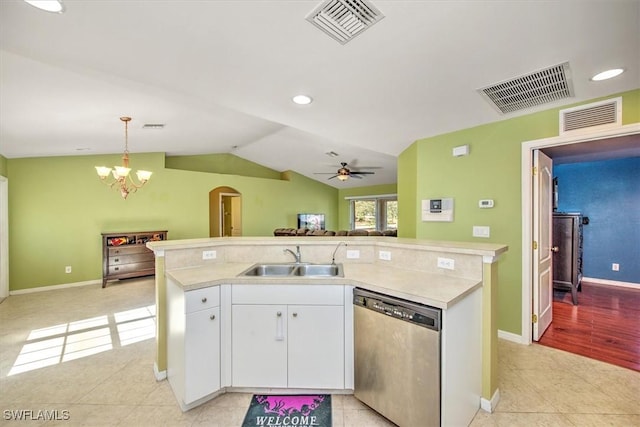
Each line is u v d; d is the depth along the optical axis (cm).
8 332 318
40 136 382
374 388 178
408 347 161
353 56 184
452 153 330
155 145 566
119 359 258
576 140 252
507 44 169
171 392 208
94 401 199
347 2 137
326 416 182
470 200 315
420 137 360
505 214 291
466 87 226
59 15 148
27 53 185
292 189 902
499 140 295
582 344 280
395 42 169
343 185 984
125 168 421
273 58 188
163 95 299
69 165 523
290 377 199
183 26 157
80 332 318
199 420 180
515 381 220
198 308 189
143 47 177
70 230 522
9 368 243
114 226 569
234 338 201
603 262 497
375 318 177
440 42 168
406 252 229
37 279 490
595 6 136
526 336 280
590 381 220
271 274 248
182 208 664
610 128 235
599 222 499
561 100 246
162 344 225
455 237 327
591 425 175
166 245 229
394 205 909
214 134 555
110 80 248
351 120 307
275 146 701
